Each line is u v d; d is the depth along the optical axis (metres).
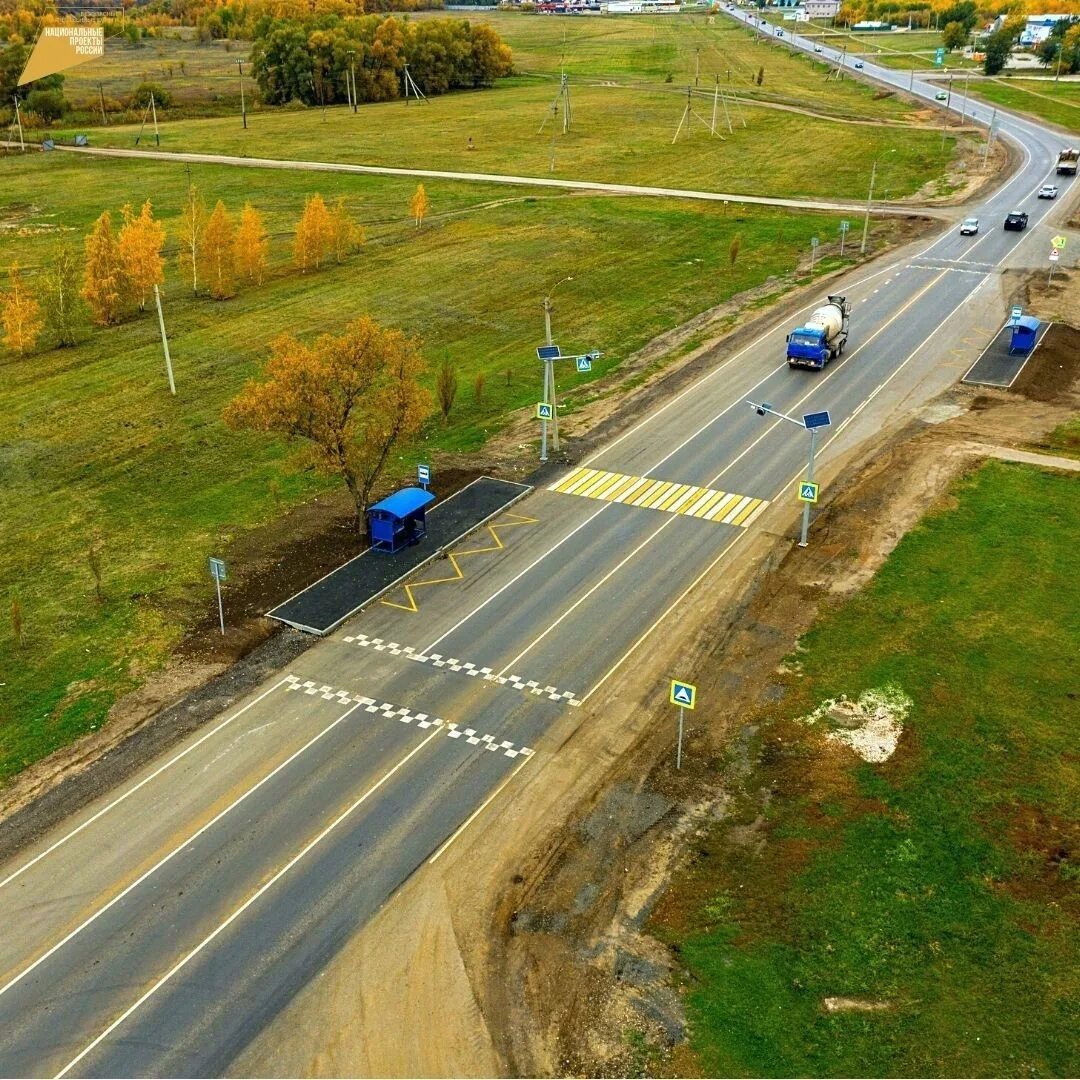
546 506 48.69
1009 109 164.38
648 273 87.06
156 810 30.19
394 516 43.59
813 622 38.62
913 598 39.81
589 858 28.11
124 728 33.84
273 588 42.06
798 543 44.59
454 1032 23.22
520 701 34.91
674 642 37.97
